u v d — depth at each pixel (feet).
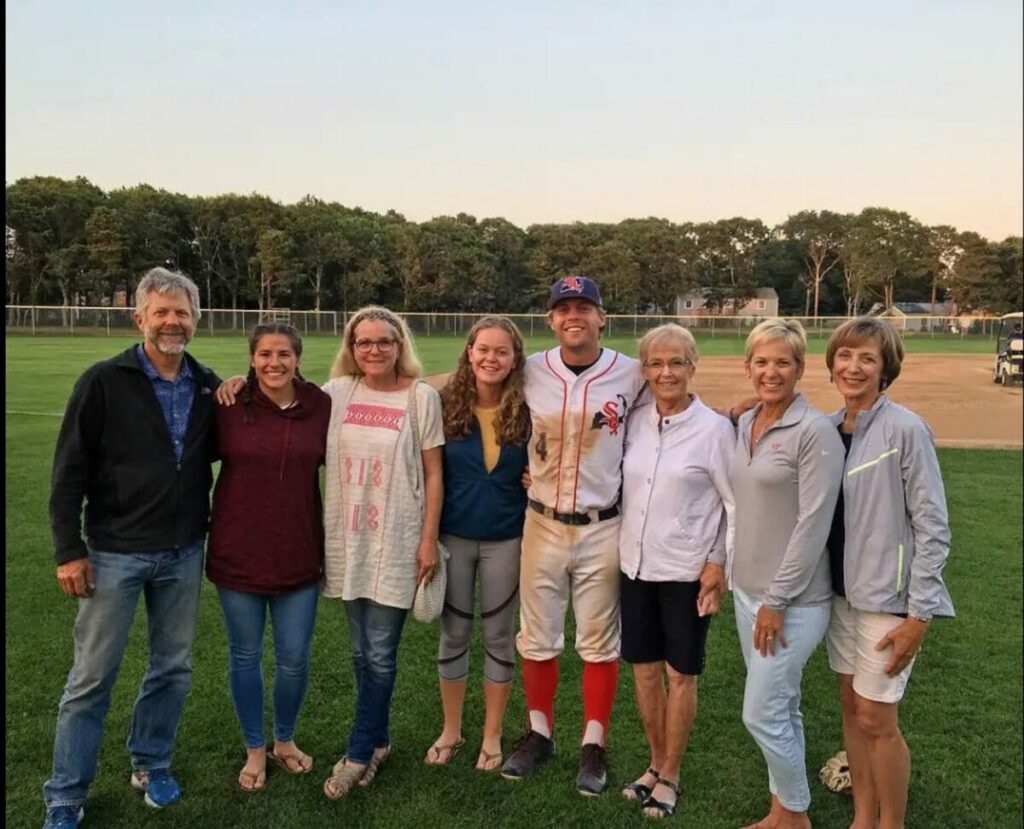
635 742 11.82
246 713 10.32
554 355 10.71
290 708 10.57
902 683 8.70
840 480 8.64
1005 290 238.48
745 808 10.19
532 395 10.52
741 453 9.36
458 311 207.41
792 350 8.68
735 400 60.70
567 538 10.49
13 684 12.82
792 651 8.92
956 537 22.04
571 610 16.75
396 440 10.07
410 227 208.85
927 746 11.58
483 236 218.59
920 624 8.36
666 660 10.22
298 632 10.25
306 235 196.34
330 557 10.30
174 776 10.59
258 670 10.36
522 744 11.17
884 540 8.48
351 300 200.54
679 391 9.96
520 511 10.90
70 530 8.87
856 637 8.86
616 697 13.23
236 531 9.89
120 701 12.54
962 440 40.88
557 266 218.18
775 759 9.20
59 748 9.29
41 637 14.60
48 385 56.65
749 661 9.25
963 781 10.75
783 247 285.02
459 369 10.69
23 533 20.70
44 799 9.86
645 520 10.11
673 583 10.00
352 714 12.39
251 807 9.97
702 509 10.02
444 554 10.61
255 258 192.03
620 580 10.61
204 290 204.85
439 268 197.26
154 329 9.00
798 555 8.62
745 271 269.23
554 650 10.98
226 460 9.91
